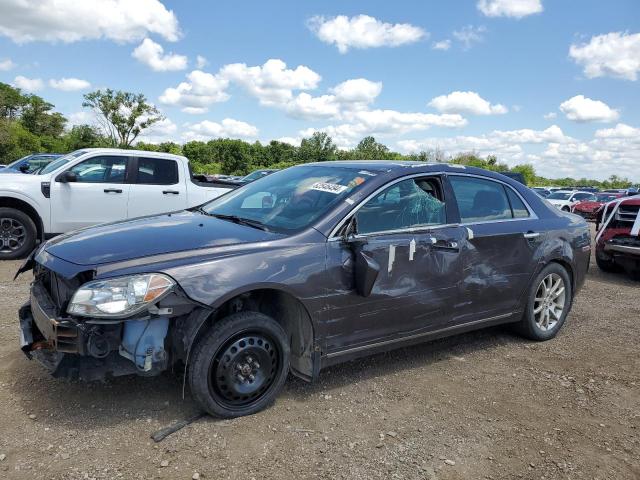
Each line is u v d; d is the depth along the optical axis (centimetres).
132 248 324
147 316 298
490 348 485
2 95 7806
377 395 376
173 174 921
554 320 519
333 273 353
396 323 391
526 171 7550
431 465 294
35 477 265
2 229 792
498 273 454
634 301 701
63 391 355
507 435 330
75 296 295
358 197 378
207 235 350
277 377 345
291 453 297
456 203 436
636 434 338
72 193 832
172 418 327
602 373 435
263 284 325
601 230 874
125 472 273
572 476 290
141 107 4578
